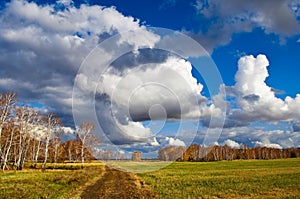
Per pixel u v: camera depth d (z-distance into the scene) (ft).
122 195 60.95
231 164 198.90
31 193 59.93
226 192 68.23
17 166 167.73
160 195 62.44
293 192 67.26
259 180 94.32
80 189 69.82
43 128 166.09
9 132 171.01
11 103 151.64
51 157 214.69
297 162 224.33
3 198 52.95
